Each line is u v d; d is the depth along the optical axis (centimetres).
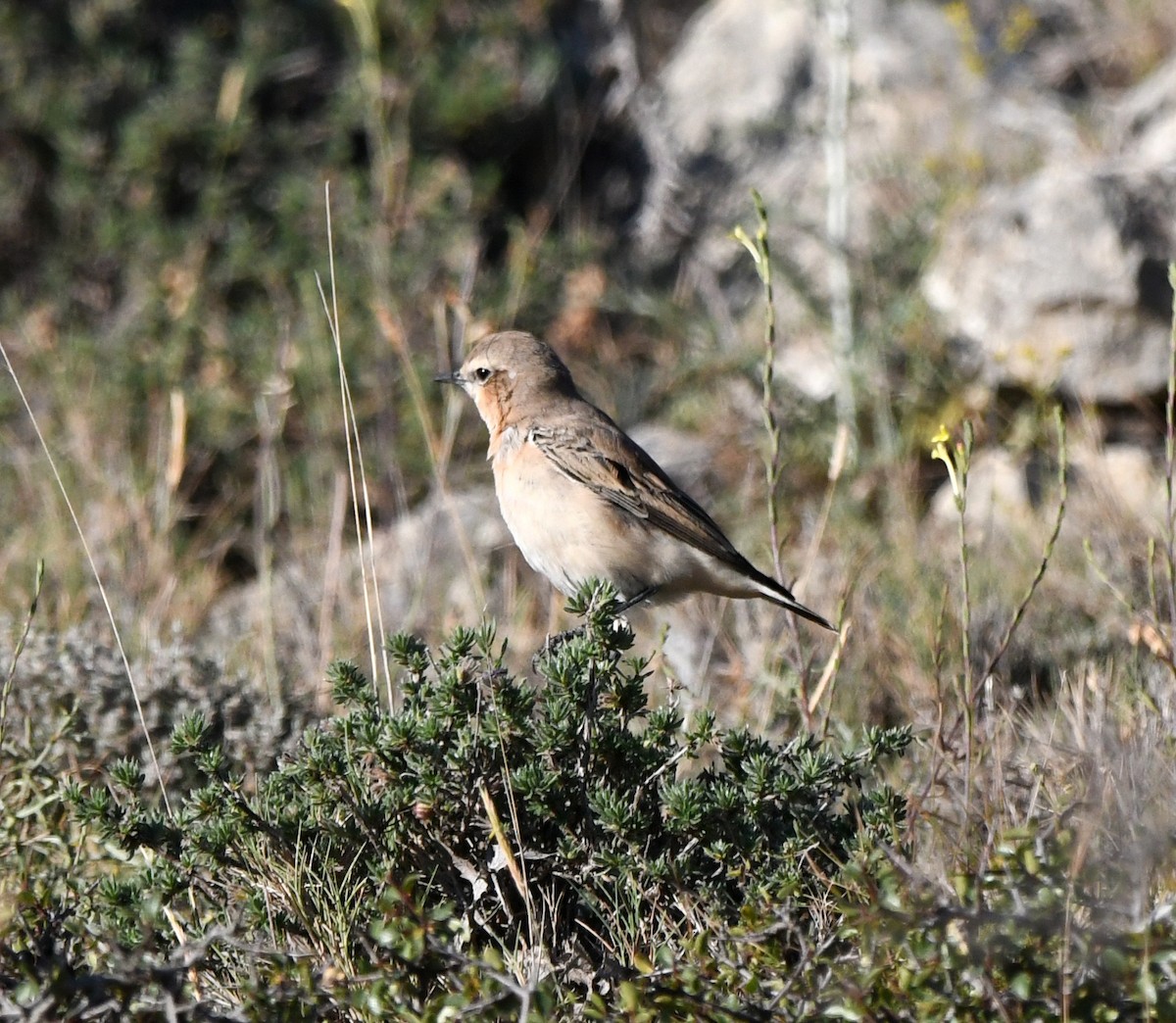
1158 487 1370
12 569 1276
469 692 767
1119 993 602
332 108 1859
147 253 1717
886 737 785
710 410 1655
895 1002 612
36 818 858
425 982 670
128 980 608
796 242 1809
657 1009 618
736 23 2059
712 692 1046
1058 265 1527
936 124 1869
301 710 978
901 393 1562
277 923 716
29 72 1828
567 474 1066
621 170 2022
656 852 770
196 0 1969
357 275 1653
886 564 1265
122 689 945
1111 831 696
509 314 1658
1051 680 1032
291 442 1549
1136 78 2011
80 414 1497
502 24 1983
